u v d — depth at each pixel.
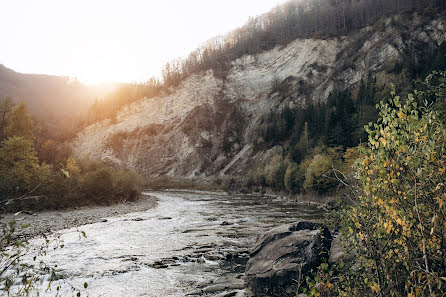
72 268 13.48
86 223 25.80
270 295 9.96
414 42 92.50
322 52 125.69
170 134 131.25
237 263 14.53
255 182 76.88
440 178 3.73
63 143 144.75
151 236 20.78
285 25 164.38
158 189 91.38
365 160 4.23
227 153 113.81
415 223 3.79
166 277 12.52
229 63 156.12
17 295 4.93
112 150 132.00
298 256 10.58
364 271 4.66
